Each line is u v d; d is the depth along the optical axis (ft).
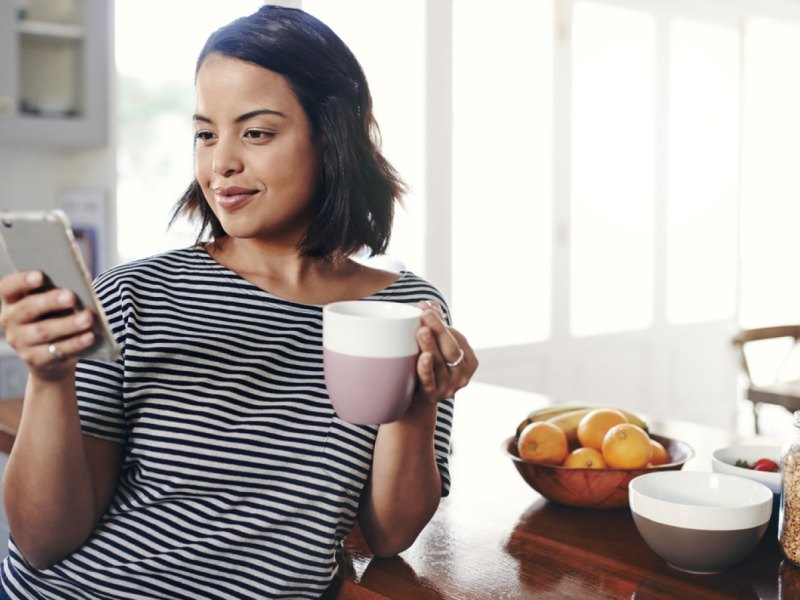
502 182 12.68
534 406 6.40
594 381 14.24
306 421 3.41
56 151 11.28
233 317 3.50
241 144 3.34
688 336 15.52
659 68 14.60
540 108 13.05
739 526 3.34
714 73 15.46
